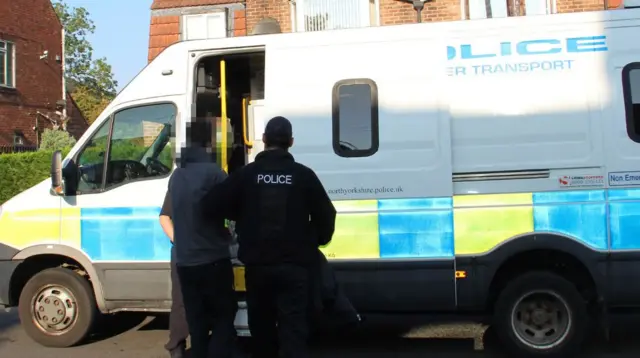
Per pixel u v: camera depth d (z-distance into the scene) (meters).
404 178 5.30
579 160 5.17
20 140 22.09
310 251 4.11
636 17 5.21
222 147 5.57
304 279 4.06
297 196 4.08
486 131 5.25
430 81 5.32
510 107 5.24
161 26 12.59
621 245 5.12
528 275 5.26
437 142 5.28
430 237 5.27
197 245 4.49
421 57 5.35
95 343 6.20
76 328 5.92
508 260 5.30
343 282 5.36
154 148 5.76
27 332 6.00
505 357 5.62
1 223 5.93
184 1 12.67
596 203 5.14
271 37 5.58
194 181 4.54
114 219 5.71
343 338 6.35
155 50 12.56
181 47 5.77
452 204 5.26
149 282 5.66
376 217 5.33
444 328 6.64
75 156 5.86
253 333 4.29
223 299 4.59
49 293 5.95
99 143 5.88
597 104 5.18
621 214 5.13
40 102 23.03
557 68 5.23
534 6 10.93
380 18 11.30
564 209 5.16
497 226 5.21
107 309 5.77
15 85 21.95
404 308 5.36
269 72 5.52
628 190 5.13
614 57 5.20
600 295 5.16
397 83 5.36
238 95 6.50
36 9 22.89
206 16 12.52
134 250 5.67
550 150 5.19
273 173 4.09
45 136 20.47
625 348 5.83
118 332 6.59
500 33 5.30
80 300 5.89
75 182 5.81
